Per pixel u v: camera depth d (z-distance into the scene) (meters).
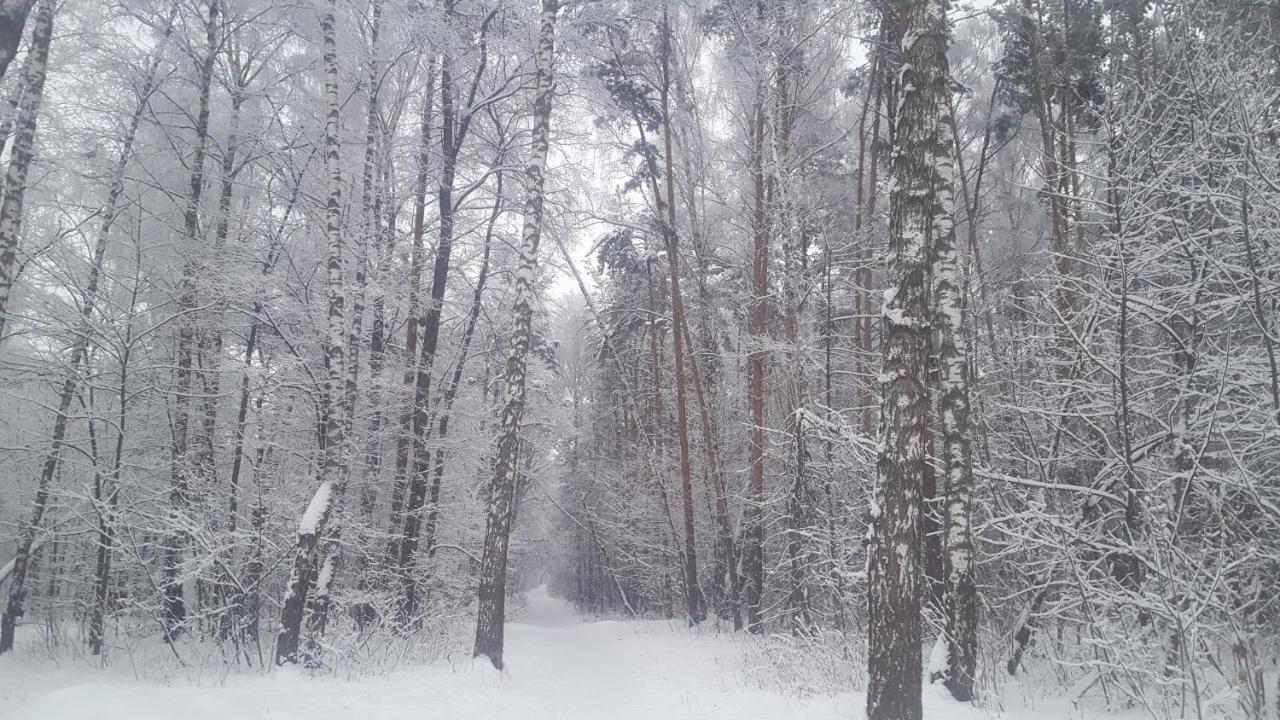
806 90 20.61
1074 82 14.29
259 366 14.65
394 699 8.66
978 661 9.62
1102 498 10.07
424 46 15.42
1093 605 8.55
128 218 13.46
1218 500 8.33
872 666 7.06
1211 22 9.77
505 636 18.22
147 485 13.56
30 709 5.64
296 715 7.32
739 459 23.64
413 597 16.61
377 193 16.56
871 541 7.29
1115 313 9.84
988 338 14.85
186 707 6.39
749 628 18.23
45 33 9.99
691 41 21.59
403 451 17.36
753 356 19.23
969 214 13.82
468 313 19.25
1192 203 9.18
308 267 16.22
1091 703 8.19
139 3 14.01
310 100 16.12
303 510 13.56
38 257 12.31
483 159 18.83
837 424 12.31
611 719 9.31
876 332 19.88
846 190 20.67
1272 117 9.59
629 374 31.42
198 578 11.98
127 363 12.57
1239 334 9.96
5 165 12.96
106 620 11.73
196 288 13.55
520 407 12.15
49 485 12.04
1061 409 10.90
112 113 13.72
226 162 15.59
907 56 8.09
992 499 11.41
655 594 31.59
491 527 11.80
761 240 19.66
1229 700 7.28
